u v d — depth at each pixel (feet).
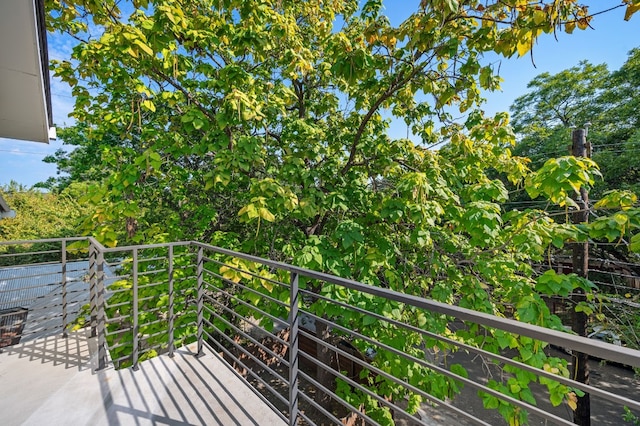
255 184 10.25
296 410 5.84
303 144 12.89
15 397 6.77
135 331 8.08
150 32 8.92
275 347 26.12
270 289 10.11
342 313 9.85
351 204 13.14
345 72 8.96
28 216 48.26
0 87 6.96
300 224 15.62
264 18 11.16
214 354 8.75
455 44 8.39
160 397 6.79
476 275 11.76
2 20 4.56
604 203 8.15
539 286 8.42
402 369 10.09
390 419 13.20
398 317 10.03
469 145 11.50
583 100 40.45
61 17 10.88
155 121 14.60
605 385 24.80
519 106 50.16
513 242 9.30
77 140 33.71
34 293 21.95
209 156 16.38
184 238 14.58
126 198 12.27
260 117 10.21
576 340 2.59
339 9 16.20
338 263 10.62
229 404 6.55
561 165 7.55
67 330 10.62
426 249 12.64
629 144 25.12
